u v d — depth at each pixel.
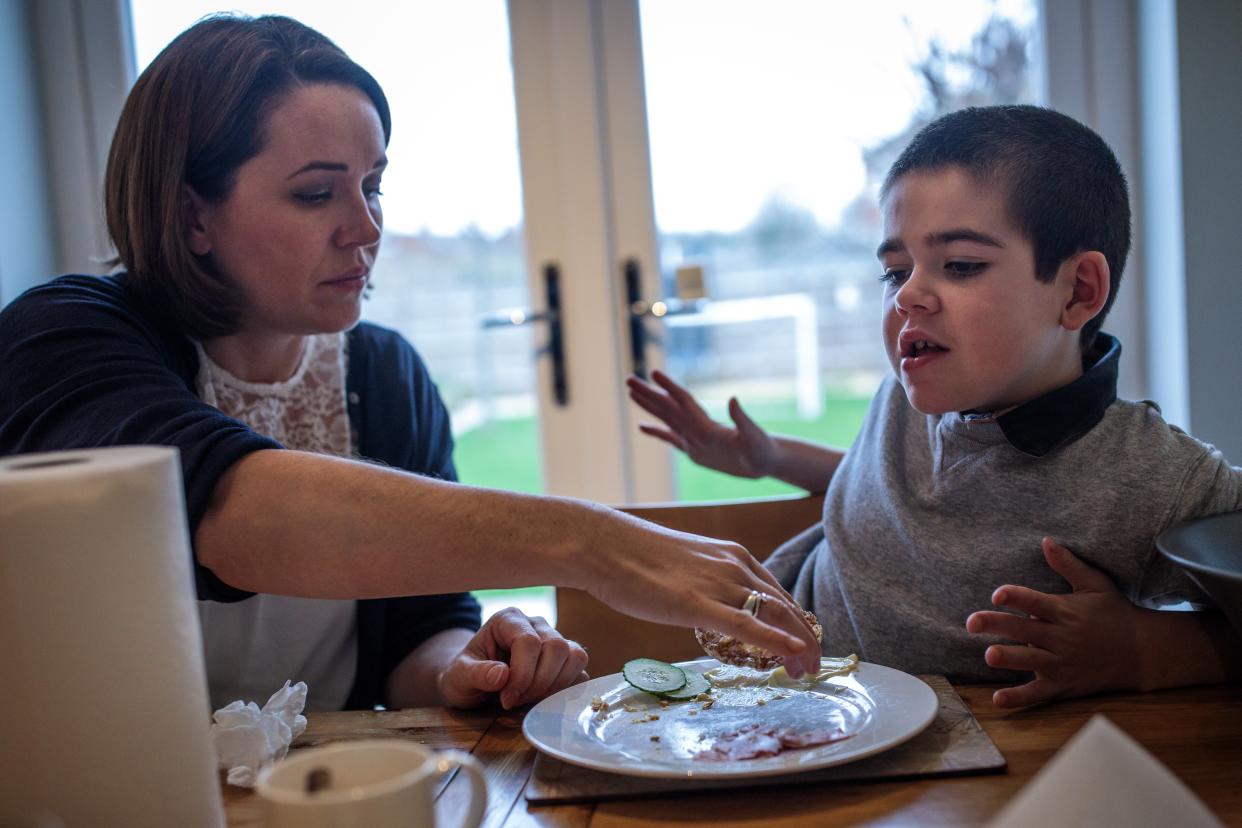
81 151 2.17
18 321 1.01
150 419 0.83
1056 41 2.05
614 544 0.73
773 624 0.70
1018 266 0.89
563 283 2.21
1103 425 0.92
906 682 0.77
